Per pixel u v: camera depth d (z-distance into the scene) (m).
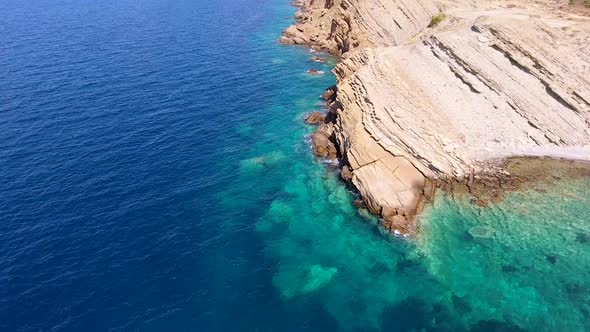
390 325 34.16
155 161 56.12
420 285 37.56
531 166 49.16
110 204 47.81
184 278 38.66
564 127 51.91
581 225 42.03
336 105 62.09
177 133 63.09
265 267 39.97
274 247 42.38
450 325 33.91
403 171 47.94
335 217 46.22
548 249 39.91
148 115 67.94
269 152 59.03
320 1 135.25
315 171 54.69
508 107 54.28
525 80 54.91
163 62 92.19
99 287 37.56
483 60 57.31
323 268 39.69
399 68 59.03
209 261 40.59
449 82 57.44
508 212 43.84
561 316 34.16
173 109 70.31
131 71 86.12
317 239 43.28
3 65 88.06
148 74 84.81
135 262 40.22
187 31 120.12
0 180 51.19
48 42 105.81
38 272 38.88
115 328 34.00
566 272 37.72
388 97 53.50
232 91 78.44
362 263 40.12
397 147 49.19
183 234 43.88
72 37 111.06
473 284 37.25
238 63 93.50
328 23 109.62
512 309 34.94
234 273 39.28
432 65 59.91
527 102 53.72
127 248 41.84
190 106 71.69
